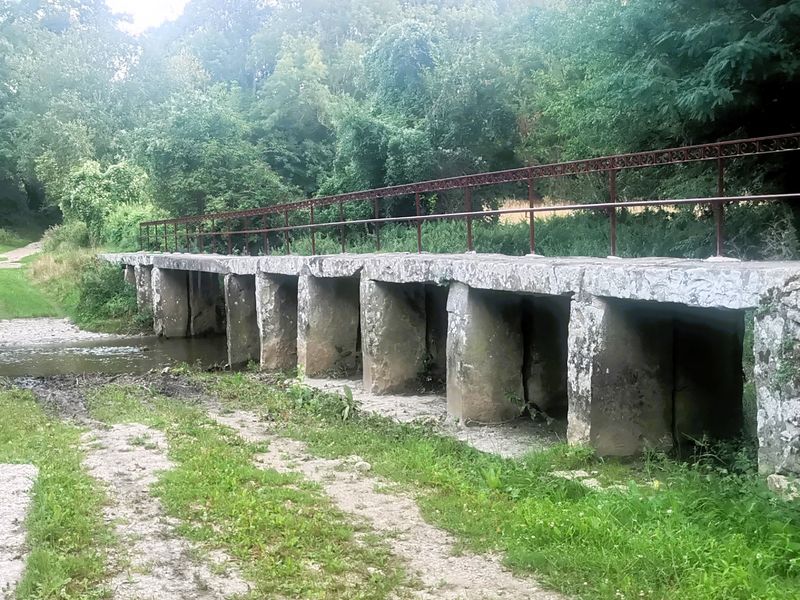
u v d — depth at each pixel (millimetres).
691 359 8797
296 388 13523
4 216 57031
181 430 10523
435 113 24406
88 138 48938
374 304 13047
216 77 61250
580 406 8414
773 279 6238
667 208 17312
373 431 10406
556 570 5562
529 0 35906
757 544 5492
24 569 5473
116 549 6047
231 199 30125
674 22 13039
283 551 6016
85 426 10977
